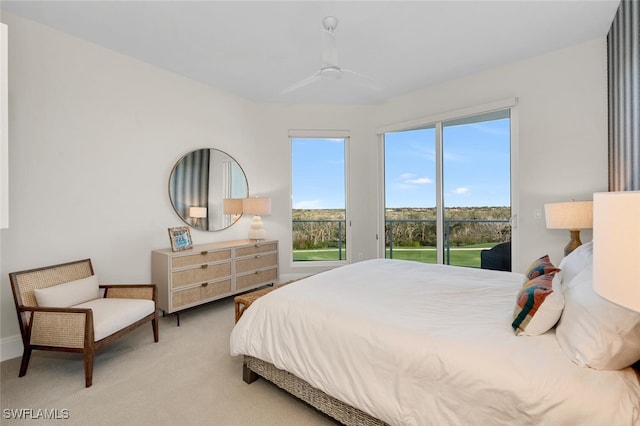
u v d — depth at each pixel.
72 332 2.00
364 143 4.69
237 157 4.21
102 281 2.91
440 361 1.21
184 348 2.52
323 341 1.56
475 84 3.59
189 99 3.67
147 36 2.75
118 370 2.17
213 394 1.89
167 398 1.85
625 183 2.36
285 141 4.57
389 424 1.32
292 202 4.74
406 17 2.48
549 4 2.34
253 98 4.33
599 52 2.83
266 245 4.04
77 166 2.75
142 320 2.45
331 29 2.58
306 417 1.69
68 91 2.69
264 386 1.98
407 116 4.23
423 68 3.44
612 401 0.95
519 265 3.35
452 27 2.63
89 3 2.29
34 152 2.50
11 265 2.38
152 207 3.32
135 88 3.17
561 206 2.72
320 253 4.82
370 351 1.40
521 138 3.30
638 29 2.09
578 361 1.08
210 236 3.91
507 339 1.27
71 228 2.72
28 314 2.13
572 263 1.84
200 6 2.33
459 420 1.15
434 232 4.09
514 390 1.05
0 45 1.52
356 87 3.96
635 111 2.16
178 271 3.06
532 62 3.20
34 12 2.38
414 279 2.25
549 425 0.98
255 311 1.93
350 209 4.70
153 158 3.33
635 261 0.65
